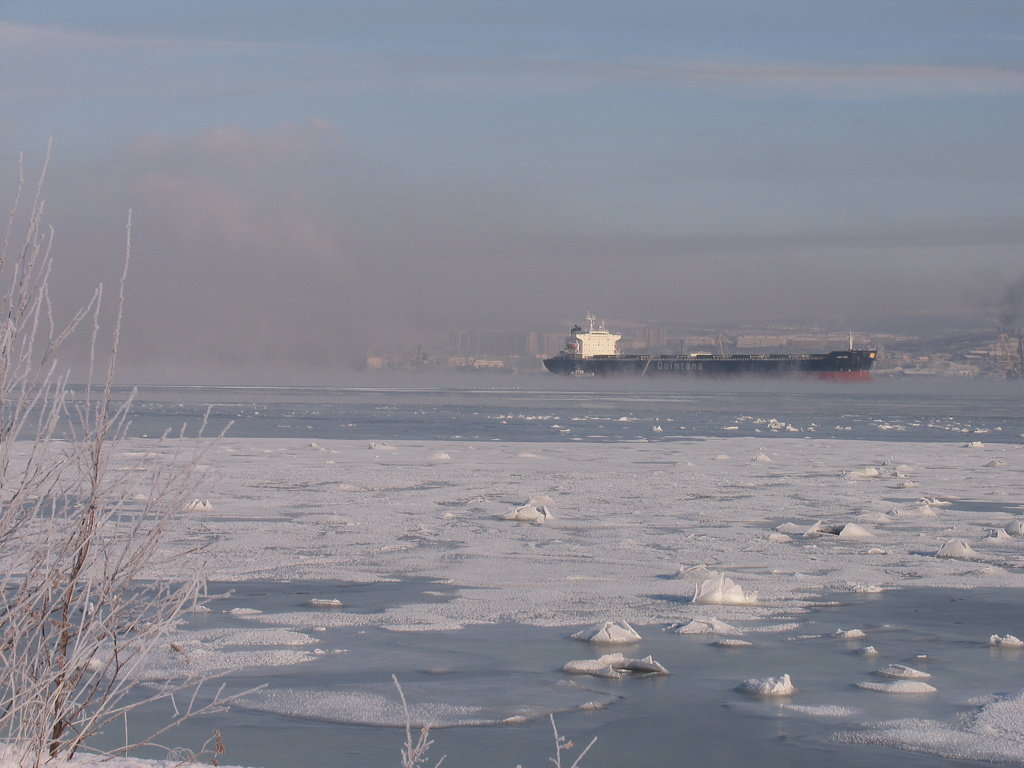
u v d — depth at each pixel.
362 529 14.55
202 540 13.12
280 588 10.48
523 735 6.16
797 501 18.55
